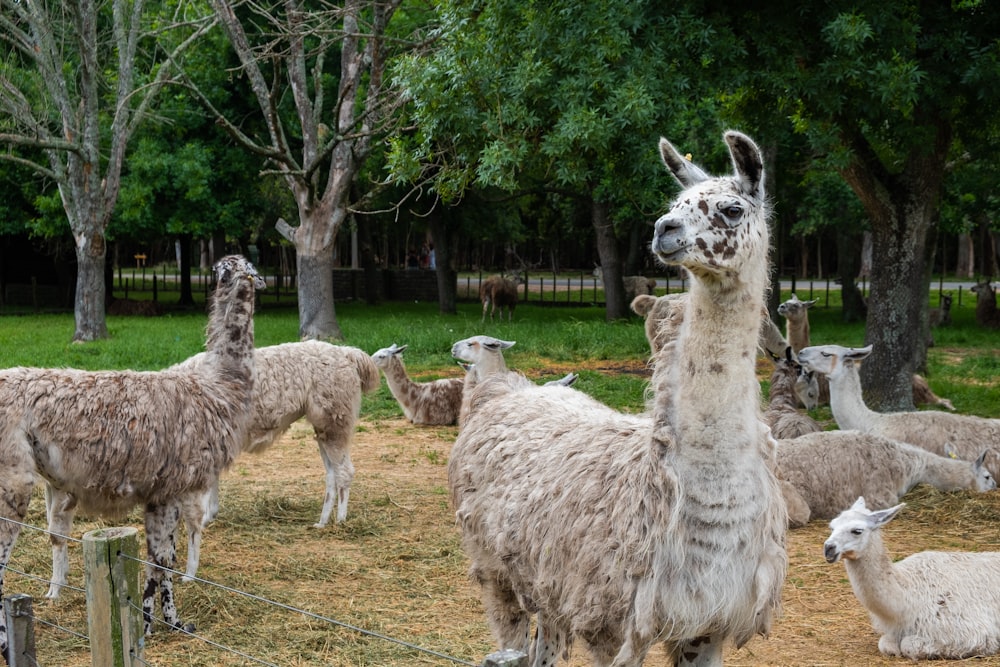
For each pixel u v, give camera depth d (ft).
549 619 14.85
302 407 28.68
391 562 25.59
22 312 110.32
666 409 12.61
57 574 22.52
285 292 143.33
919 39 37.70
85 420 20.35
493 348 33.94
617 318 94.43
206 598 22.30
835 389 34.81
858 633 20.94
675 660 13.60
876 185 42.39
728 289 12.19
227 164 97.19
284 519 29.60
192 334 80.43
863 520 19.53
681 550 12.23
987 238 178.81
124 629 13.82
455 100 39.29
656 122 35.32
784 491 28.25
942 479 30.68
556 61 36.04
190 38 73.31
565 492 13.91
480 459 16.21
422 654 19.49
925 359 56.65
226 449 22.07
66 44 86.02
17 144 76.59
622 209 87.61
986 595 20.27
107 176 78.28
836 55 34.27
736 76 34.60
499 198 108.99
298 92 73.61
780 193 85.10
